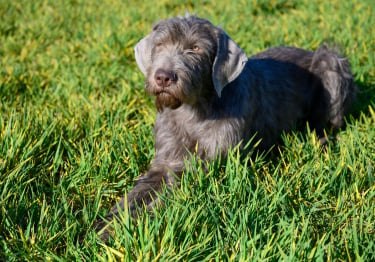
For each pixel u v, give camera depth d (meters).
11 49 3.72
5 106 3.05
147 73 2.70
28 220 2.43
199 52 2.64
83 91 3.18
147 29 3.88
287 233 2.29
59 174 2.73
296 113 3.01
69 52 3.68
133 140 2.81
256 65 2.93
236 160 2.57
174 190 2.48
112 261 2.25
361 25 3.79
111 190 2.59
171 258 2.25
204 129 2.70
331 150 2.77
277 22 3.98
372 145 2.71
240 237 2.29
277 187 2.50
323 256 2.25
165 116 2.75
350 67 3.15
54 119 2.88
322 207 2.47
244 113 2.73
